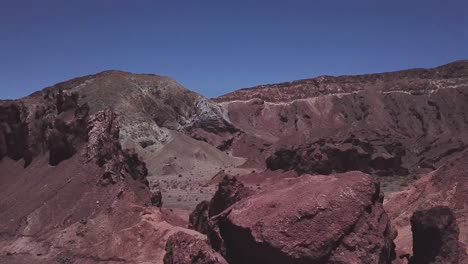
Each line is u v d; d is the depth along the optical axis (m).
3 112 69.31
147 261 40.41
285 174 104.38
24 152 64.19
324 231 26.80
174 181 111.94
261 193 31.38
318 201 27.62
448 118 197.38
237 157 157.50
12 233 47.75
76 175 51.19
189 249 29.77
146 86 168.38
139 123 144.88
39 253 44.59
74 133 55.41
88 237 44.75
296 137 156.12
